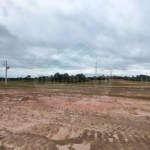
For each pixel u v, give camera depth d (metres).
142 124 6.53
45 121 6.81
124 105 10.73
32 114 8.04
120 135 5.22
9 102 11.71
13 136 5.10
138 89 24.00
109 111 8.92
